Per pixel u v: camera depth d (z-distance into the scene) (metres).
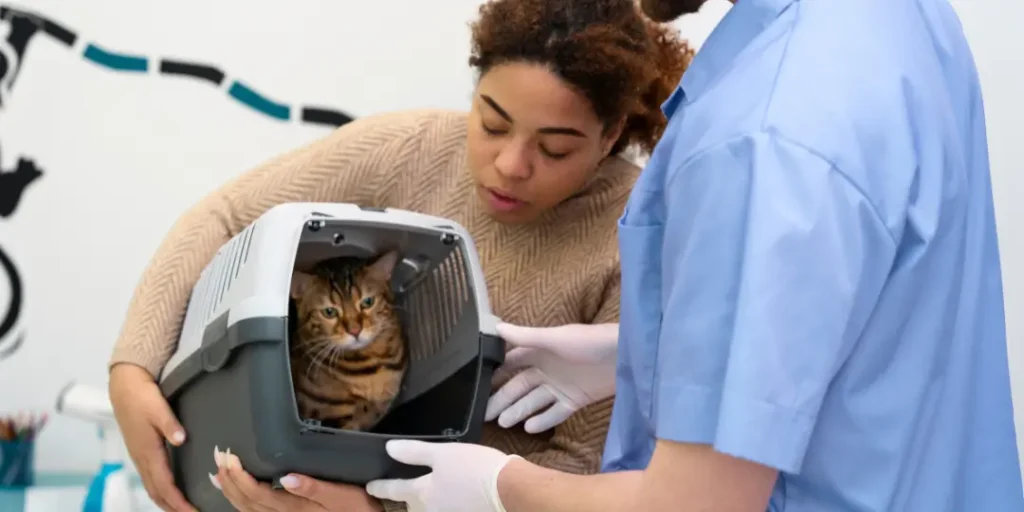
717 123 0.77
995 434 0.92
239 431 0.99
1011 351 1.52
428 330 1.28
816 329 0.70
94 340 1.80
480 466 0.91
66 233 1.78
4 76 1.75
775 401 0.69
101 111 1.79
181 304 1.25
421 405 1.27
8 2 1.74
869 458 0.80
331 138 1.28
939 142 0.81
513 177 1.09
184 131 1.83
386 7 1.91
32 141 1.76
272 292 0.98
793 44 0.80
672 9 0.91
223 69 1.85
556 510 0.80
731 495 0.71
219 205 1.27
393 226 1.10
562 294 1.20
